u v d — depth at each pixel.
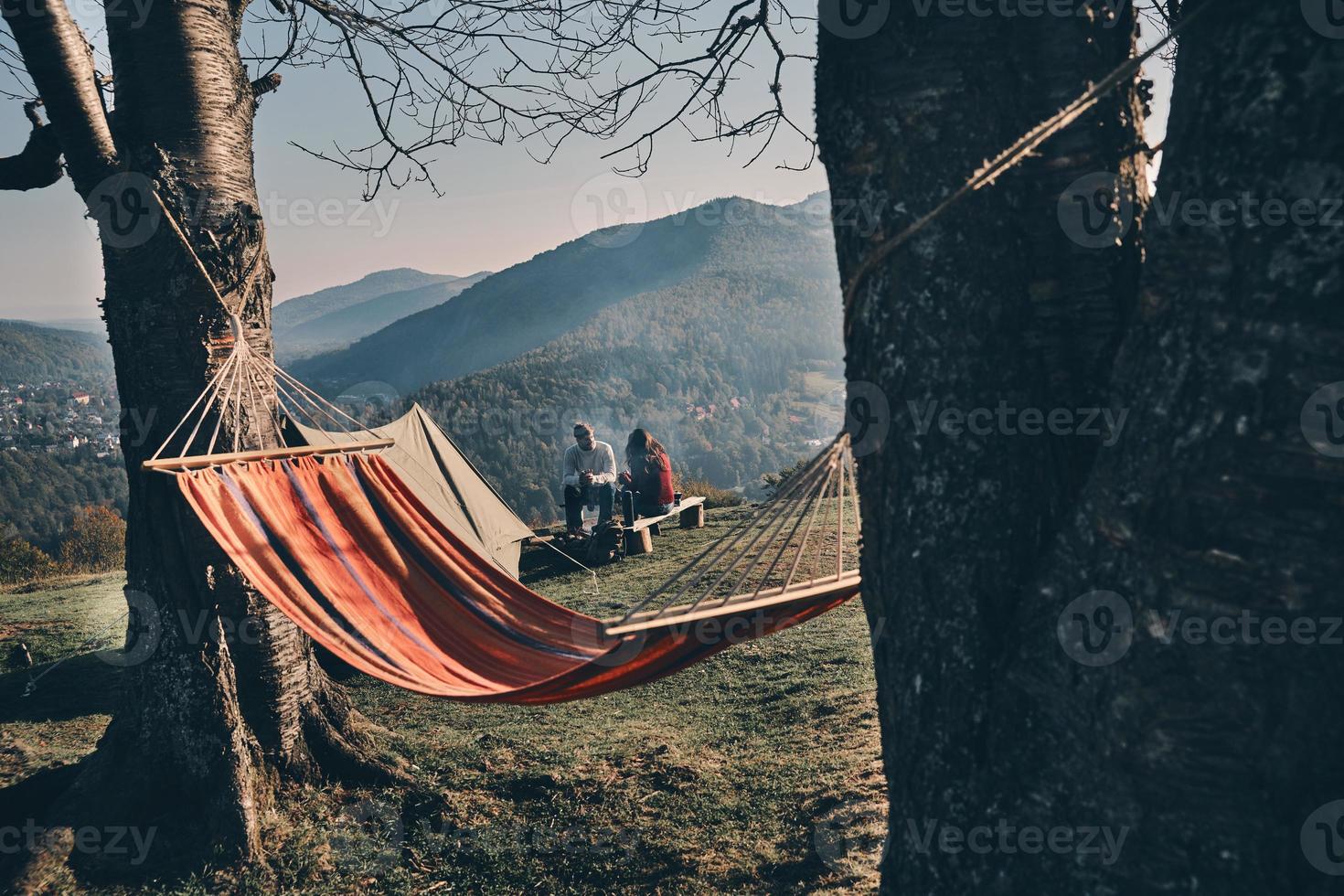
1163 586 2.04
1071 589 2.27
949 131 2.44
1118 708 2.12
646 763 6.28
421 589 4.84
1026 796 2.34
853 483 2.80
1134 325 2.19
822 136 2.73
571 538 12.95
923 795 2.54
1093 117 2.45
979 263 2.43
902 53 2.46
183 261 5.37
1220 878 2.03
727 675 8.08
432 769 6.33
